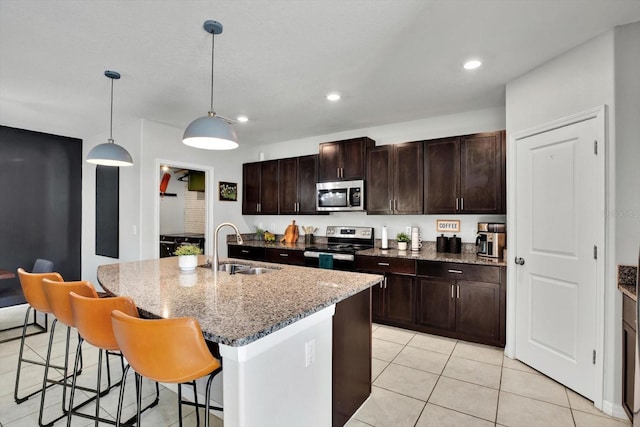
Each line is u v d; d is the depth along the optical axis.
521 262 2.74
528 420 2.00
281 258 4.54
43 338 3.22
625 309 1.96
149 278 2.23
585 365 2.21
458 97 3.25
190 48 2.30
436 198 3.62
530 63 2.51
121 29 2.06
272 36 2.14
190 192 7.14
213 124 2.15
